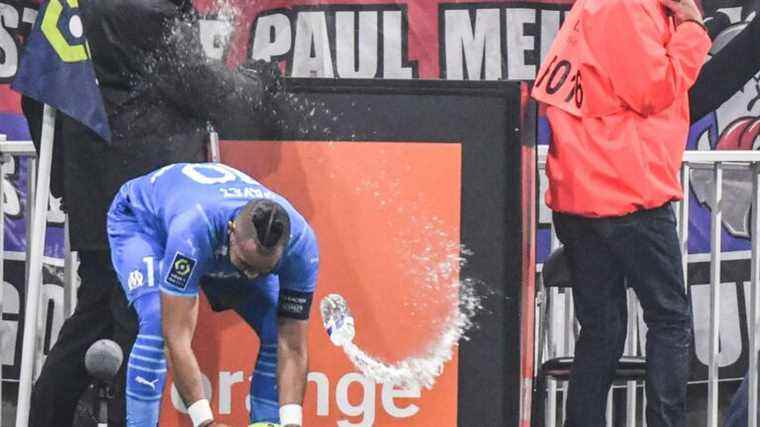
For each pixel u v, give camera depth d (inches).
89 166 655.1
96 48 647.8
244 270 564.4
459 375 650.2
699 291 814.5
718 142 830.5
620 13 638.5
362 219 654.5
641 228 647.8
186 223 571.2
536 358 745.0
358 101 654.5
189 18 654.5
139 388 597.0
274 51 839.1
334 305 655.1
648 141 647.8
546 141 827.4
